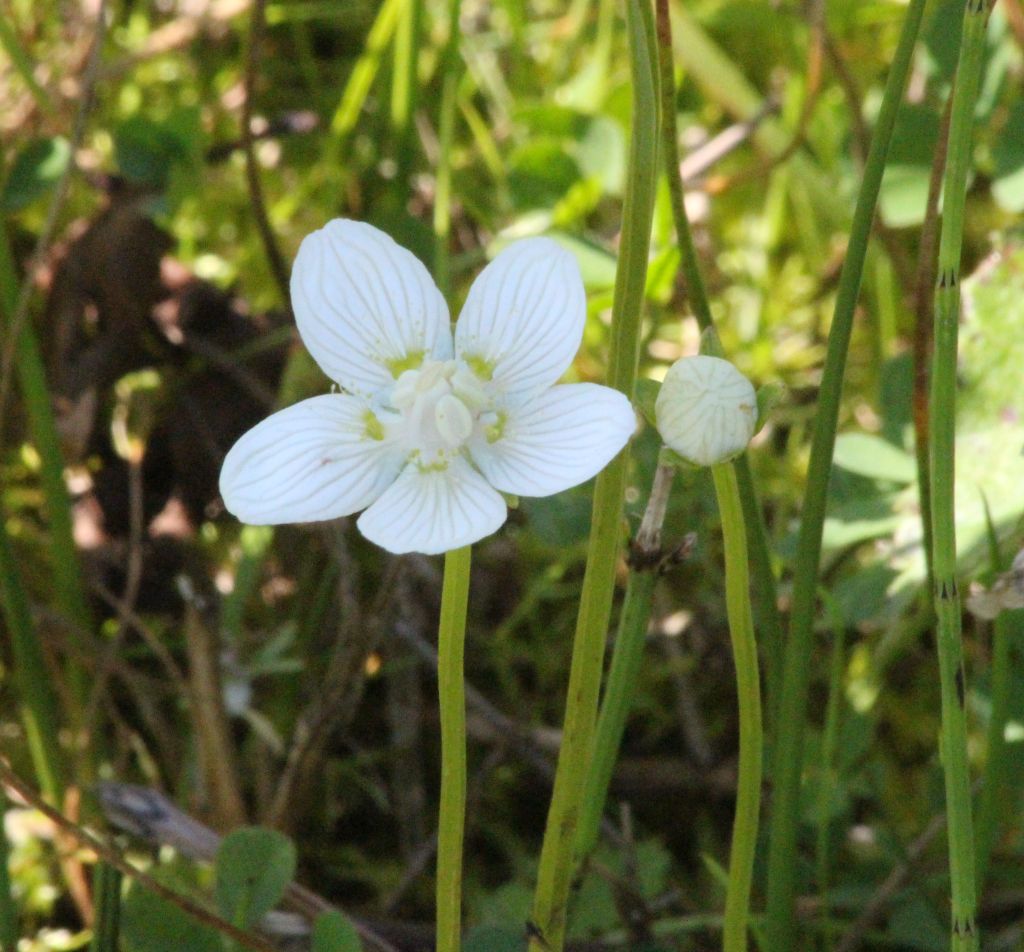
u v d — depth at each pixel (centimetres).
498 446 17
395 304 17
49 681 24
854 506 23
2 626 26
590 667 17
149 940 20
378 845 26
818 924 23
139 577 26
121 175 27
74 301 27
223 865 20
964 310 23
